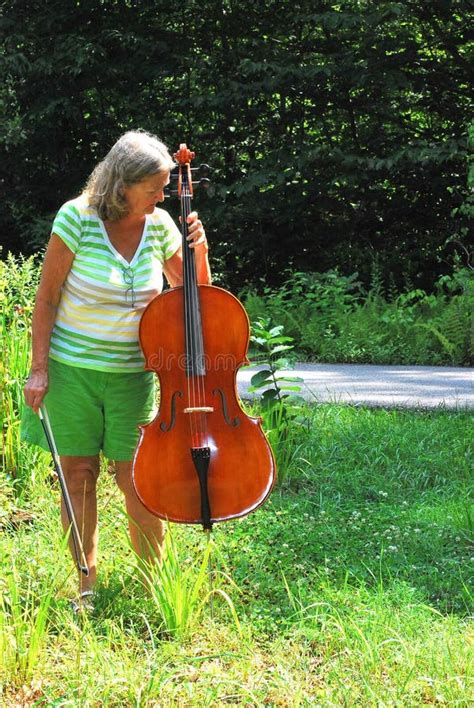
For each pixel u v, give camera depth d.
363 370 11.45
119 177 3.64
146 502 3.73
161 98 17.59
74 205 3.78
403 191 17.50
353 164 16.12
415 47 16.41
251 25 17.48
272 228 17.75
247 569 4.38
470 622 3.81
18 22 16.72
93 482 4.04
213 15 17.42
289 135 17.38
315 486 5.92
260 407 6.16
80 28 17.00
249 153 17.81
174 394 3.84
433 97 17.28
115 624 3.63
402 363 12.31
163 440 3.81
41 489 5.27
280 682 3.25
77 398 3.88
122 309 3.83
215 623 3.77
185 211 3.93
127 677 3.23
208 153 17.78
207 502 3.72
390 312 13.23
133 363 3.90
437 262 17.12
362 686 3.21
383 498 5.70
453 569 4.50
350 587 4.16
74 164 18.09
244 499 3.79
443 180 16.89
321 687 3.29
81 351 3.84
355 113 17.38
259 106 17.33
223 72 17.19
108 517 4.78
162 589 3.71
